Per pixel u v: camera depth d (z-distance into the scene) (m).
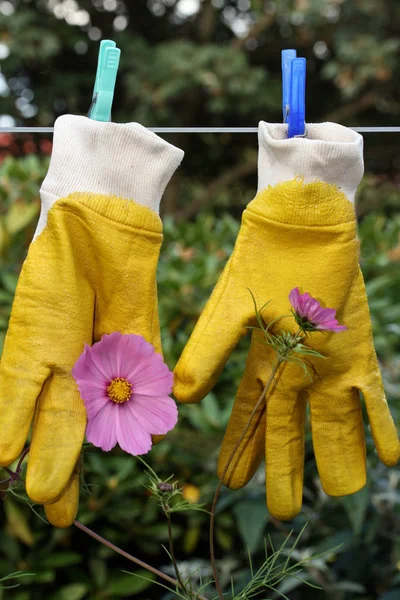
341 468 0.94
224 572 1.38
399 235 2.06
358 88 5.04
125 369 0.89
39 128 0.96
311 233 0.91
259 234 0.92
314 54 5.53
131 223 0.91
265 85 5.09
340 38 4.82
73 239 0.91
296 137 0.92
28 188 1.77
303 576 1.39
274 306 0.92
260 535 1.31
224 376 1.52
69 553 1.47
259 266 0.92
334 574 1.40
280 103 5.07
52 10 5.04
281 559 1.40
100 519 1.54
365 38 4.77
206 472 1.46
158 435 0.92
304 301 0.87
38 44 4.81
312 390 0.94
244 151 5.67
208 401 1.43
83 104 5.44
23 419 0.87
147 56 4.89
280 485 0.94
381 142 5.38
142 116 4.96
